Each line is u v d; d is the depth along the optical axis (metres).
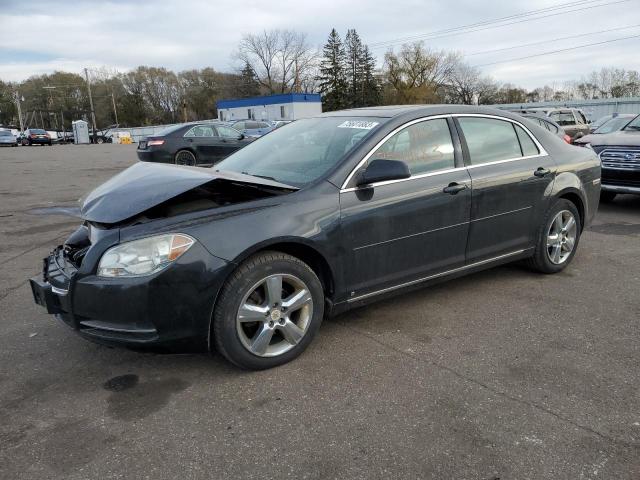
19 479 2.39
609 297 4.49
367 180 3.49
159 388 3.15
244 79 88.69
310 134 4.23
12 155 28.09
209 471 2.43
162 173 3.54
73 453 2.57
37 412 2.93
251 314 3.18
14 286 5.10
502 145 4.51
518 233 4.59
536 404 2.91
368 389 3.09
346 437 2.65
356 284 3.62
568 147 5.11
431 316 4.13
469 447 2.56
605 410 2.85
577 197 5.05
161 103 104.69
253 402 2.98
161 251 2.95
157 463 2.49
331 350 3.58
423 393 3.04
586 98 76.19
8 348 3.72
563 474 2.37
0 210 9.46
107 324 3.01
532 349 3.56
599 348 3.57
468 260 4.26
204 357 3.53
